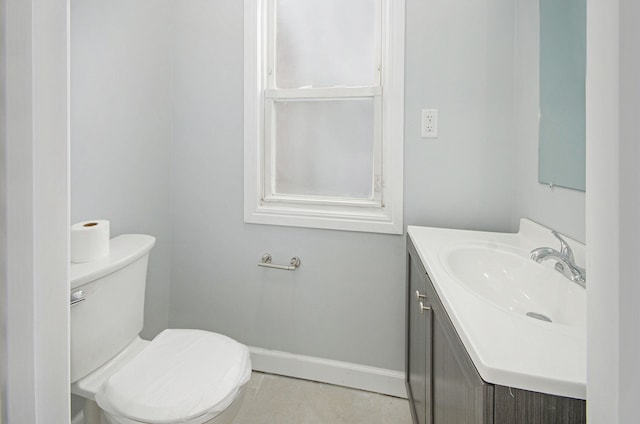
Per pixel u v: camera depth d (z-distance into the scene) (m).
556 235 0.92
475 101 1.44
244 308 1.78
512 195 1.43
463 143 1.46
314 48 1.67
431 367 0.90
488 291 1.00
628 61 0.28
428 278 0.95
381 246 1.59
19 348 0.37
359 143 1.65
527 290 0.95
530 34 1.25
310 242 1.68
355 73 1.63
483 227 1.47
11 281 0.37
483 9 1.41
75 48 1.24
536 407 0.47
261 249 1.74
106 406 0.94
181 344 1.20
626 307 0.29
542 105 1.14
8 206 0.36
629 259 0.29
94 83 1.32
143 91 1.58
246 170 1.71
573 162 0.94
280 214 1.69
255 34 1.66
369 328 1.63
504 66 1.41
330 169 1.70
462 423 0.60
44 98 0.38
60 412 0.42
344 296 1.65
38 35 0.37
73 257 1.11
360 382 1.64
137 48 1.53
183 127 1.78
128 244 1.31
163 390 0.96
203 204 1.79
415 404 1.25
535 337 0.56
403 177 1.54
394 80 1.51
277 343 1.75
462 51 1.44
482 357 0.51
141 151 1.59
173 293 1.85
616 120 0.29
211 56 1.72
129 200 1.53
